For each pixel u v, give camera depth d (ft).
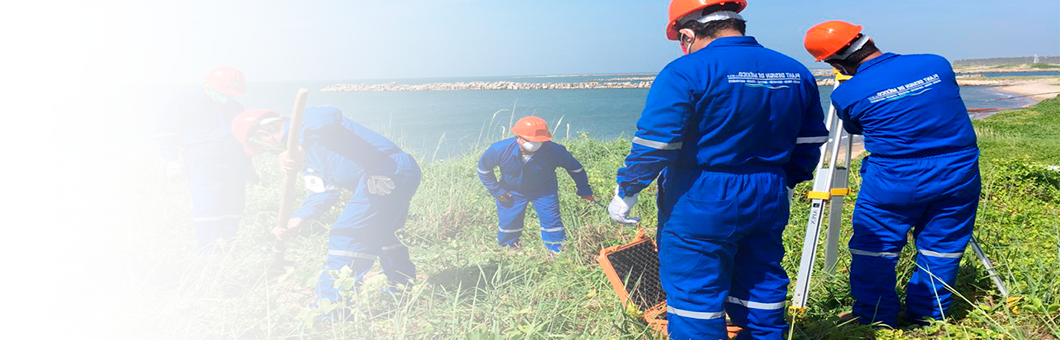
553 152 16.22
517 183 16.35
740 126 8.39
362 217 11.57
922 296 11.21
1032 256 13.87
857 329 11.04
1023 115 84.79
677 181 8.98
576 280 13.37
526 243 17.48
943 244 10.87
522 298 12.30
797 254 14.61
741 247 9.44
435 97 303.89
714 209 8.64
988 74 470.80
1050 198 21.89
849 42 10.86
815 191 11.12
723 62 8.38
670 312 9.54
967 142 10.23
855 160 31.22
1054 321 10.68
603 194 21.36
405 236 17.25
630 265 11.53
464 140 75.92
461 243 17.06
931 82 10.27
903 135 10.37
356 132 11.73
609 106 185.57
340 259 11.62
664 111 8.32
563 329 11.27
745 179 8.66
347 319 11.35
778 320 9.46
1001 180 23.70
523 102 225.35
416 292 11.61
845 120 11.25
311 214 11.84
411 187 12.05
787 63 8.82
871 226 11.20
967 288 12.50
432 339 10.73
